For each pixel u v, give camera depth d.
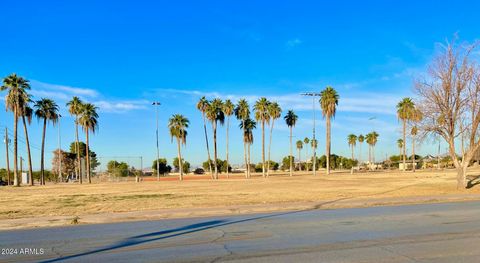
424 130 30.91
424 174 65.88
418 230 12.23
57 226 15.69
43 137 71.75
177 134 88.00
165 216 17.89
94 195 32.84
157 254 9.59
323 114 78.69
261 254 9.32
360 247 9.88
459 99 29.77
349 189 33.72
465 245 9.92
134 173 87.62
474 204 20.69
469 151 30.52
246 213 18.77
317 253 9.30
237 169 162.00
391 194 27.48
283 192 31.36
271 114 88.31
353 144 163.25
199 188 40.34
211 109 84.44
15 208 22.38
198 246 10.46
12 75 64.12
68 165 114.31
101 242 11.41
